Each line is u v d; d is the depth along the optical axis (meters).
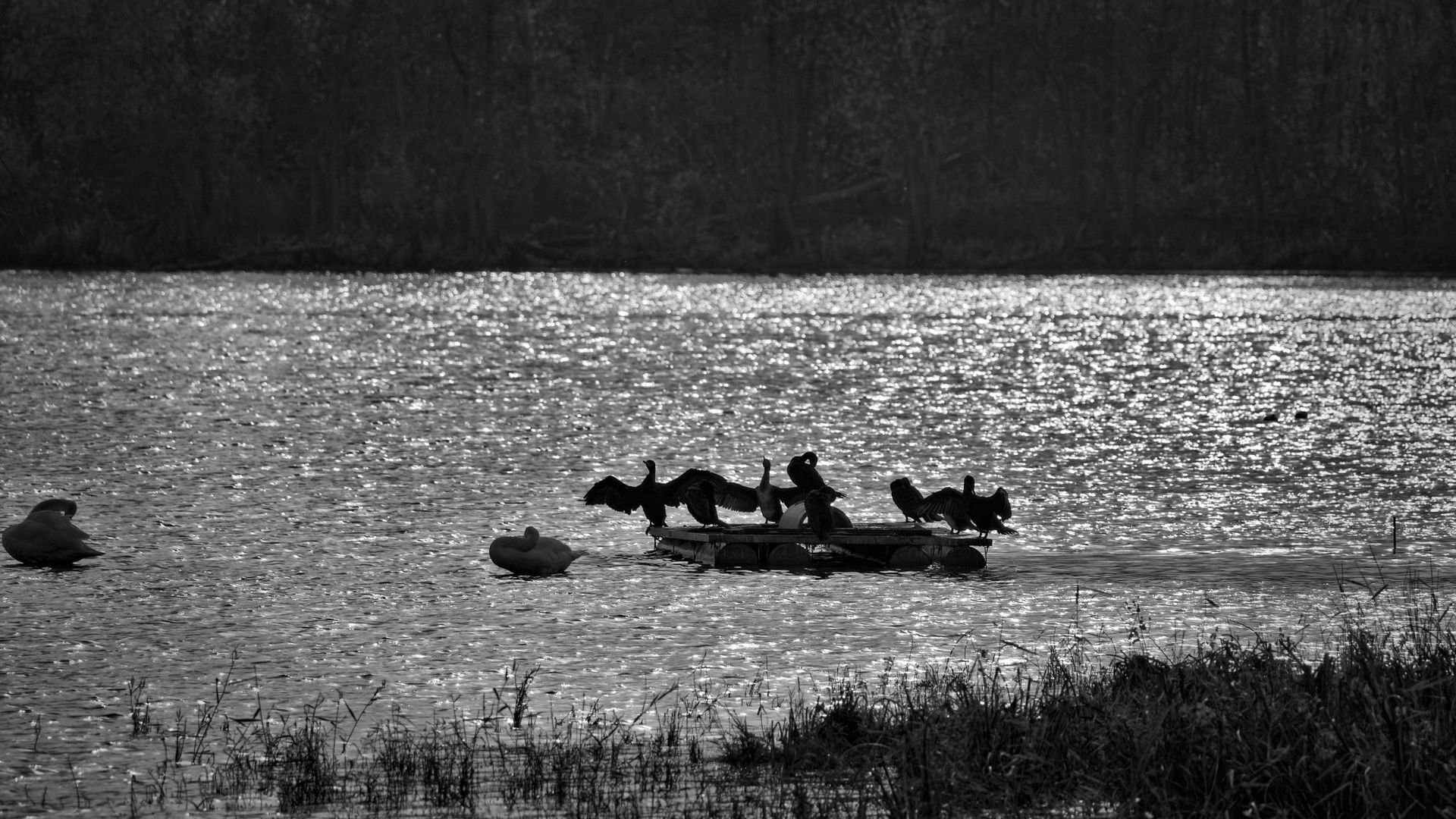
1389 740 41.50
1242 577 77.00
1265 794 40.88
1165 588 74.50
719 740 50.19
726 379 182.00
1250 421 144.62
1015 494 104.69
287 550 84.12
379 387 171.75
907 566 80.69
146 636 64.69
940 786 42.78
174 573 77.69
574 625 66.69
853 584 75.75
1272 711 43.97
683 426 139.62
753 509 84.62
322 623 67.00
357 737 51.03
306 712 53.91
